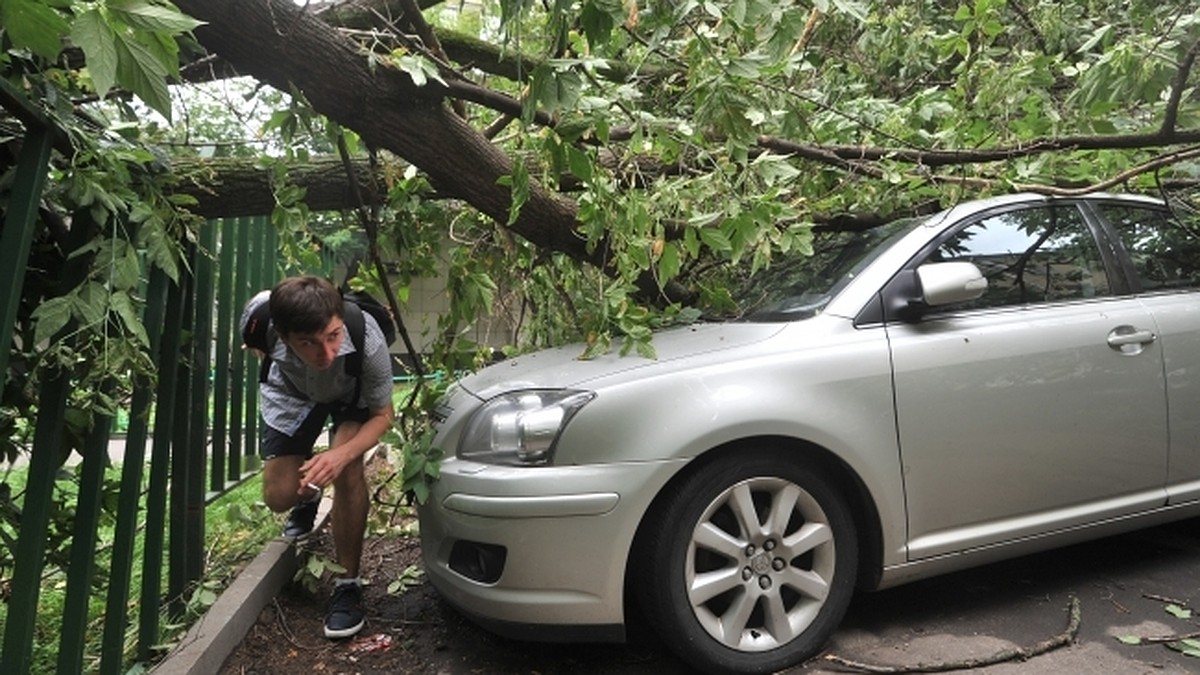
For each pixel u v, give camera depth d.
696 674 2.58
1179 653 2.58
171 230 2.34
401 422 3.09
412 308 4.71
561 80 2.05
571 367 2.71
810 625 2.56
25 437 2.47
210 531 3.93
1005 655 2.57
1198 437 3.14
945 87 4.31
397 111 2.75
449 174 2.97
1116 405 2.95
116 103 2.44
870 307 2.75
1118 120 3.59
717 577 2.47
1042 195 3.21
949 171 3.52
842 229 3.59
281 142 3.00
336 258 5.96
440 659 2.78
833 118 3.55
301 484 2.77
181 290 2.66
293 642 2.94
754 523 2.51
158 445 2.60
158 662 2.56
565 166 2.46
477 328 4.27
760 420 2.44
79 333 1.93
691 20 2.70
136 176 2.25
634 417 2.41
